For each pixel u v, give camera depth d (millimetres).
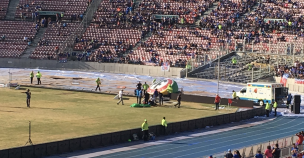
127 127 52438
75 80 99688
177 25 128625
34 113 59719
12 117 56281
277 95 74812
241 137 51844
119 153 42844
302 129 57562
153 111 65000
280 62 105875
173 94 77750
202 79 106500
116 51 122688
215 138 50938
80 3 139750
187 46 119000
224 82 103500
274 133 54750
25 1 142625
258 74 102438
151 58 117312
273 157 38375
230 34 119250
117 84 95312
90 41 127438
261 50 111062
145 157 41656
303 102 80312
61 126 51906
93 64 120312
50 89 85250
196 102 75500
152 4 135125
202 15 129250
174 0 134625
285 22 118438
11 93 77375
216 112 66062
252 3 127875
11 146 41938
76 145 43312
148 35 126688
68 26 133625
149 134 49312
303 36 113875
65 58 122125
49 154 41000
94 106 67500
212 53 115000
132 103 71812
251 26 121000
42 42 129000
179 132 53625
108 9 136250
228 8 127375
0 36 132125
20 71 114250
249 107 71250
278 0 126250
